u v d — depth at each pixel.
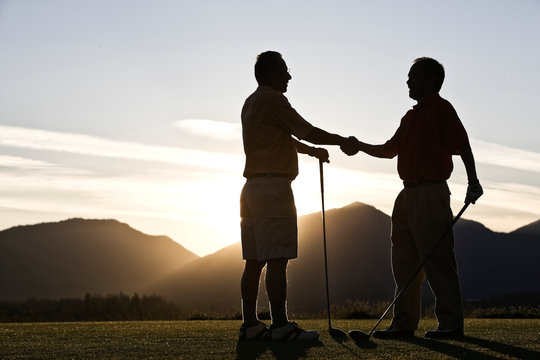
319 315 13.16
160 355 3.95
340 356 3.79
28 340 4.96
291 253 4.86
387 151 5.78
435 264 5.24
